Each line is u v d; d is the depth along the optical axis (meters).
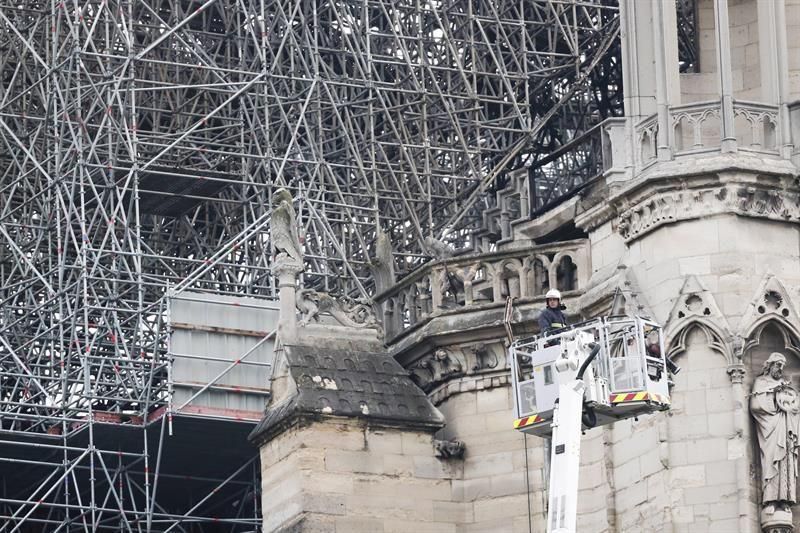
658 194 90.88
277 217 98.44
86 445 117.12
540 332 86.56
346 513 93.44
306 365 95.69
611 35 131.75
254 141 124.00
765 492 87.75
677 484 88.62
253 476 117.38
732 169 90.06
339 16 127.38
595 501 92.50
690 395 89.12
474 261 97.38
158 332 112.81
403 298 100.56
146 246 122.19
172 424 113.06
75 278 121.50
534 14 137.25
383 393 95.56
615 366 80.81
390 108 126.44
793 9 95.75
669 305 89.94
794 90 94.88
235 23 133.50
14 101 127.44
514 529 94.44
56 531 113.44
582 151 98.75
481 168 129.50
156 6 132.25
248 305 115.19
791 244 90.88
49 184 117.69
